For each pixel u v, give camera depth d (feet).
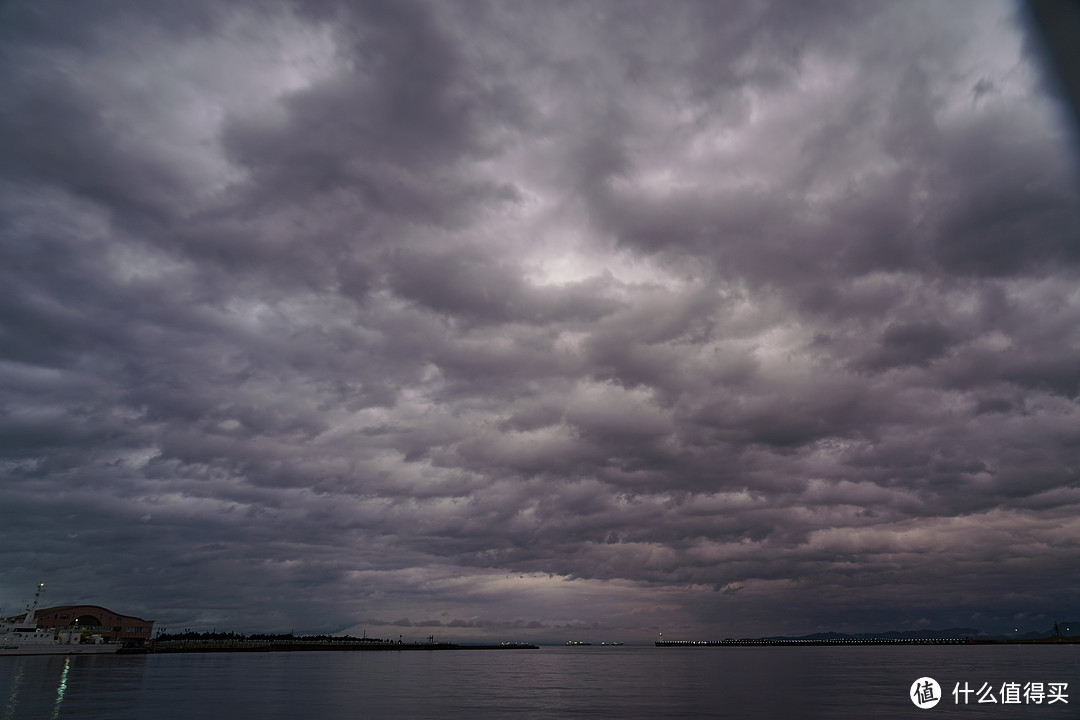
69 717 181.16
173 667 461.78
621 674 429.79
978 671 405.18
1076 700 234.99
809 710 206.08
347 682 325.83
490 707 214.28
